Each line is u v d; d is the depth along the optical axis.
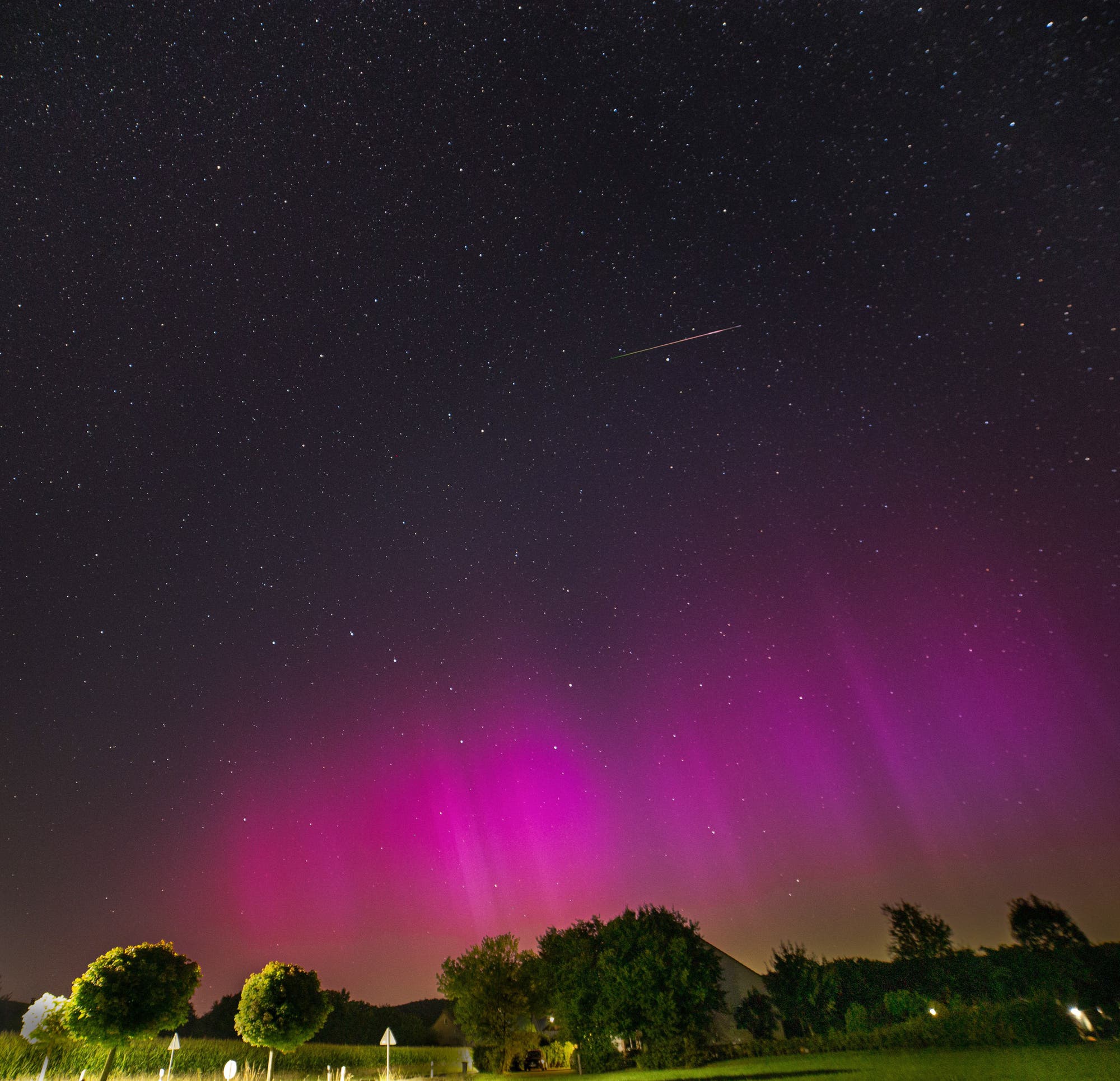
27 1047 21.05
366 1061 40.06
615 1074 27.86
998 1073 14.93
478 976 41.47
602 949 33.56
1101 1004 28.73
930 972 35.44
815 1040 28.59
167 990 17.83
